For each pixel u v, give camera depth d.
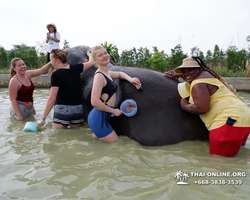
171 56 12.06
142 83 2.99
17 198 1.76
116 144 2.79
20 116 4.04
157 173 2.13
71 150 2.67
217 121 2.46
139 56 13.84
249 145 2.91
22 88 4.06
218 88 2.54
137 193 1.82
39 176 2.08
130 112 2.83
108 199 1.74
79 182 1.98
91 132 3.33
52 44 8.26
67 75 3.32
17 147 2.78
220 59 12.69
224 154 2.49
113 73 3.08
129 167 2.24
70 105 3.42
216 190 1.86
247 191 1.85
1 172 2.16
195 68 2.57
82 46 4.36
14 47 16.20
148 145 2.75
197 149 2.67
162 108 2.81
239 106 2.44
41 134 3.26
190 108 2.56
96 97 2.69
